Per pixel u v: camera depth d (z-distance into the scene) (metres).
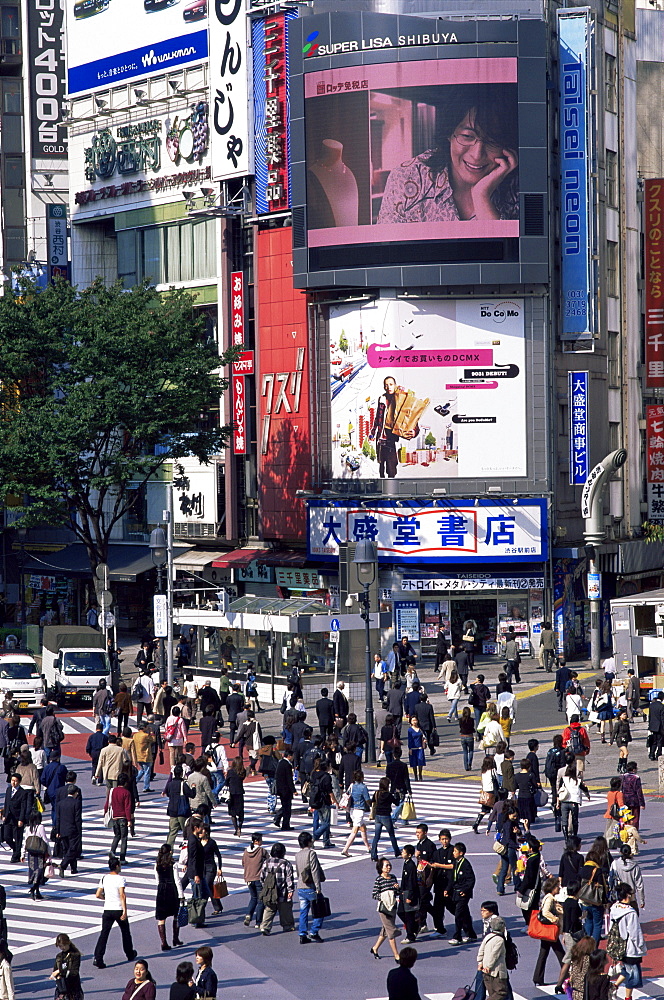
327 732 56.31
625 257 91.25
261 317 90.44
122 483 77.94
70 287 79.56
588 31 81.56
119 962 31.05
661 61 94.31
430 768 54.88
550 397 81.56
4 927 29.98
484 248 79.69
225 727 64.06
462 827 44.09
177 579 98.12
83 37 104.56
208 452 84.44
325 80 80.81
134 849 41.94
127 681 78.56
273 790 45.41
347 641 70.94
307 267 82.31
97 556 78.56
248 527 93.94
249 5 89.44
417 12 80.75
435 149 79.25
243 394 92.00
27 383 78.44
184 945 32.41
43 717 49.78
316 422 84.69
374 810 40.06
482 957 26.08
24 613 108.38
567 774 40.78
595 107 84.62
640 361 93.50
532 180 79.44
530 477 81.12
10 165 121.31
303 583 87.31
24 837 39.97
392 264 80.25
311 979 29.39
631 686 61.62
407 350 80.94
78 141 106.38
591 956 24.67
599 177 85.50
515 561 80.56
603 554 86.38
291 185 84.44
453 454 81.06
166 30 97.12
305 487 87.94
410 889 31.86
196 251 97.06
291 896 32.91
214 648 75.38
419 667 79.50
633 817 39.66
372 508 81.56
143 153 100.06
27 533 110.50
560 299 83.06
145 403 75.19
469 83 78.88
